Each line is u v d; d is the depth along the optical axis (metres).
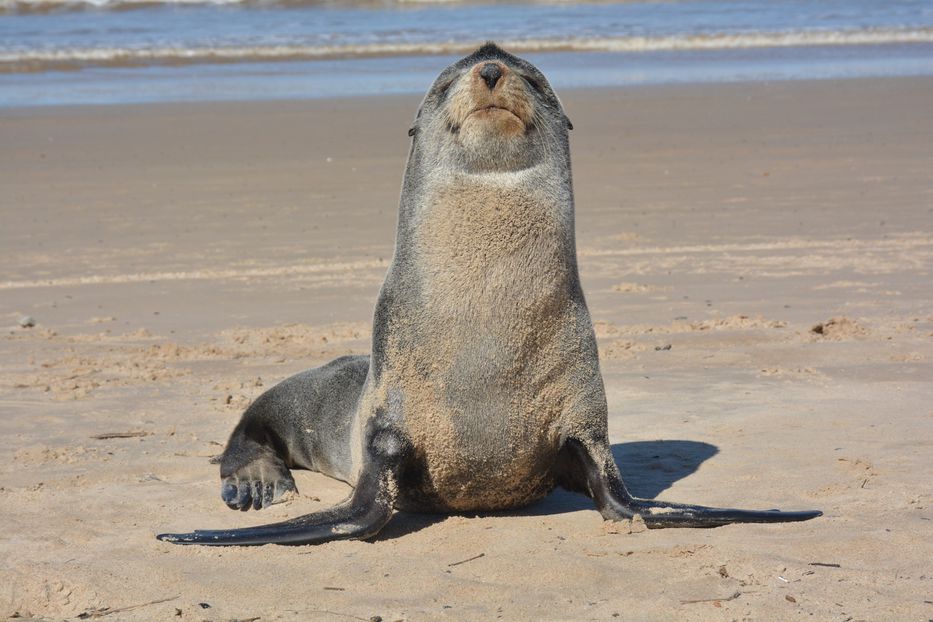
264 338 13.17
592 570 6.56
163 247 18.00
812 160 24.12
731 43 49.47
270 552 7.01
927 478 8.18
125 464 9.03
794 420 9.82
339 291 15.38
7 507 7.99
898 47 47.28
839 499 7.84
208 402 10.87
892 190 21.03
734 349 12.32
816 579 6.38
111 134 28.52
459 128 7.16
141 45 47.28
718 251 17.11
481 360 7.22
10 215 20.25
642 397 10.79
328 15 58.56
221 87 37.47
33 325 13.92
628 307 14.25
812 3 64.62
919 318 13.28
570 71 41.16
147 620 6.06
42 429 9.99
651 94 34.81
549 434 7.51
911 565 6.57
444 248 7.21
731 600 6.12
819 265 16.06
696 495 8.08
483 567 6.69
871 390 10.66
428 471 7.53
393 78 39.31
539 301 7.21
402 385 7.39
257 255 17.42
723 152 25.34
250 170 24.16
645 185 22.12
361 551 7.05
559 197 7.28
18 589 6.41
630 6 63.75
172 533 7.30
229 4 61.84
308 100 34.31
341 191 22.06
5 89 36.78
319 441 8.95
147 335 13.41
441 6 63.06
